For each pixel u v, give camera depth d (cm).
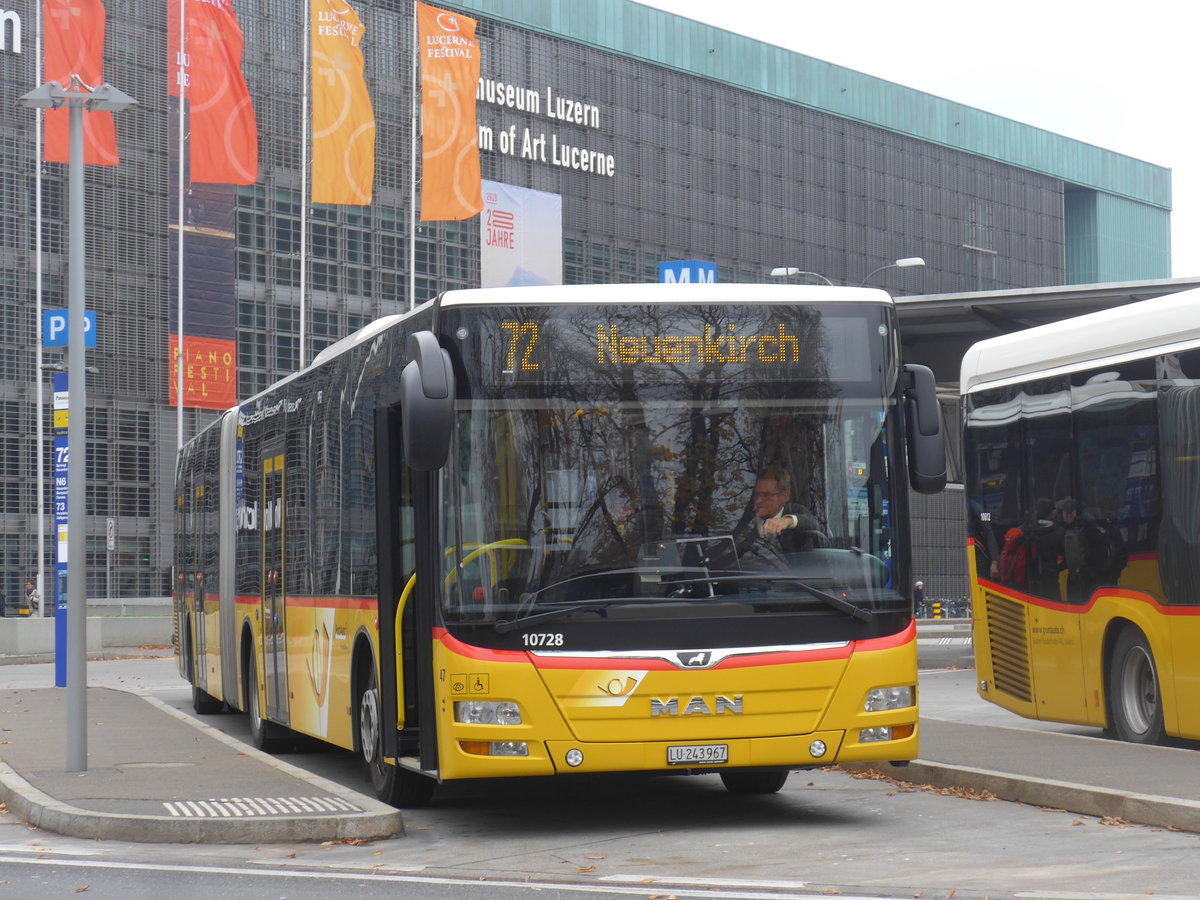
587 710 948
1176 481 1303
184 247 6675
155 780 1205
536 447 976
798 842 959
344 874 865
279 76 7006
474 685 951
